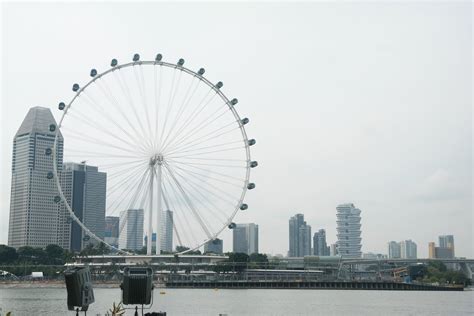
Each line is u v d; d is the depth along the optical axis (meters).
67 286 50.59
